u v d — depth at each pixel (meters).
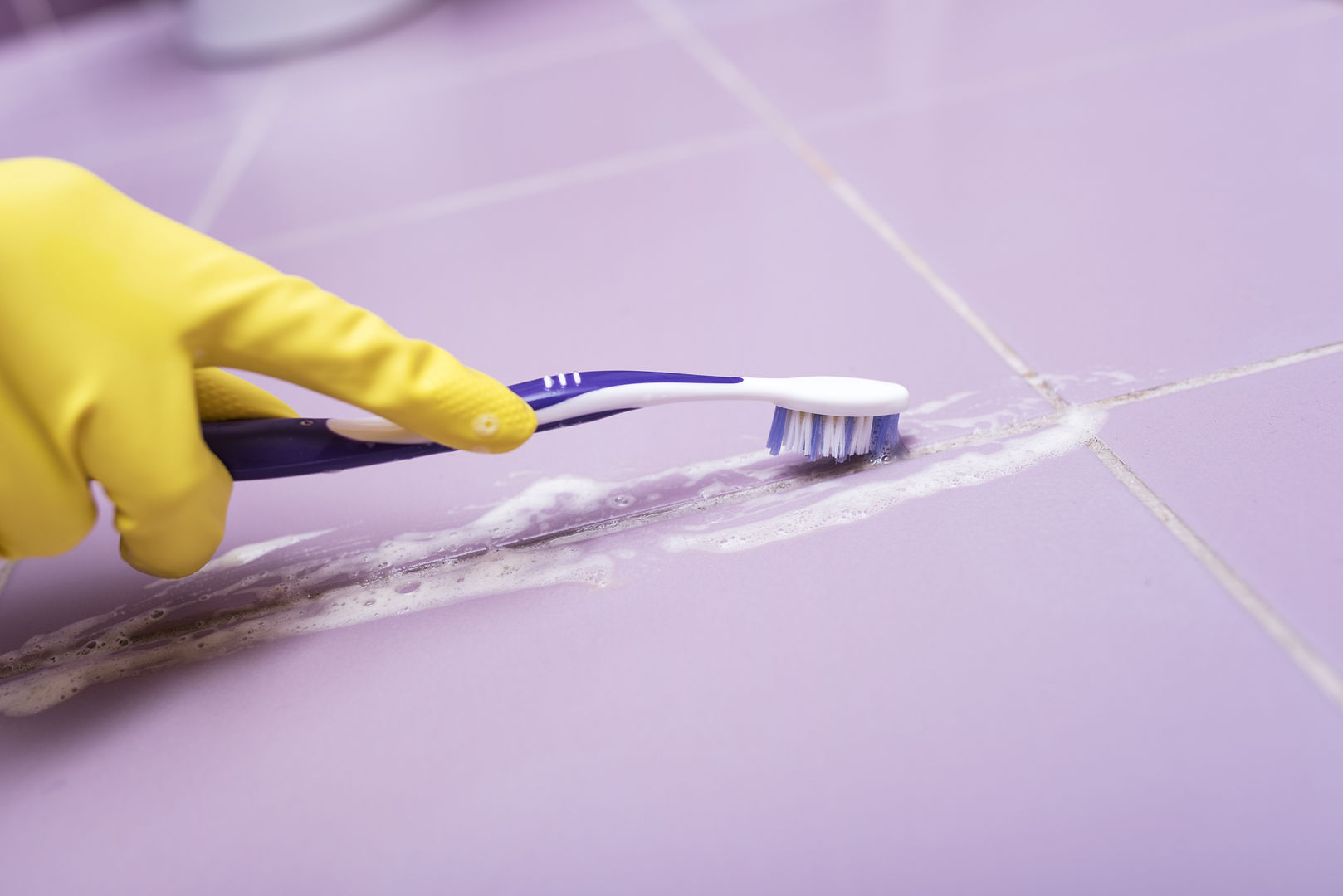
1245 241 0.56
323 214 0.84
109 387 0.33
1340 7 0.81
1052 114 0.76
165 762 0.37
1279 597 0.34
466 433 0.37
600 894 0.30
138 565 0.39
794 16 1.10
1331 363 0.45
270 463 0.39
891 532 0.40
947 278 0.58
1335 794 0.28
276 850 0.33
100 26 1.85
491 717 0.36
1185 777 0.30
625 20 1.21
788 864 0.30
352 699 0.38
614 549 0.43
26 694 0.41
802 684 0.35
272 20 1.31
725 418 0.50
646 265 0.66
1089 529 0.38
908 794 0.31
